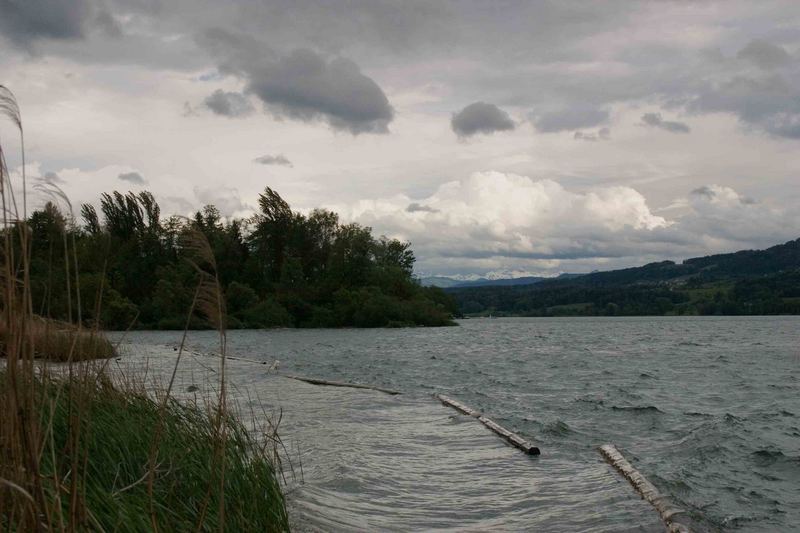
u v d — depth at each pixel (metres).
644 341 53.91
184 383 17.11
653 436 12.12
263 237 82.19
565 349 42.59
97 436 5.55
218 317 4.26
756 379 23.34
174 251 74.00
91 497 4.03
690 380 22.95
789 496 8.23
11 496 3.11
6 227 2.99
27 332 3.07
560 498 7.73
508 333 71.00
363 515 6.91
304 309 79.81
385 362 30.06
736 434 12.06
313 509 6.91
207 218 82.94
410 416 13.55
